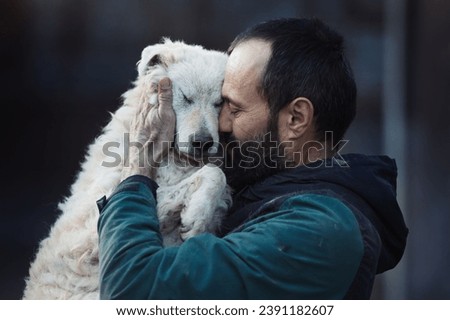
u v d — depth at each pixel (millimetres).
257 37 4078
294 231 3592
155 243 3656
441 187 11453
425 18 11805
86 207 4578
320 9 13000
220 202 4289
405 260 11398
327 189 3803
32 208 13227
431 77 11727
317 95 3975
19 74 13180
